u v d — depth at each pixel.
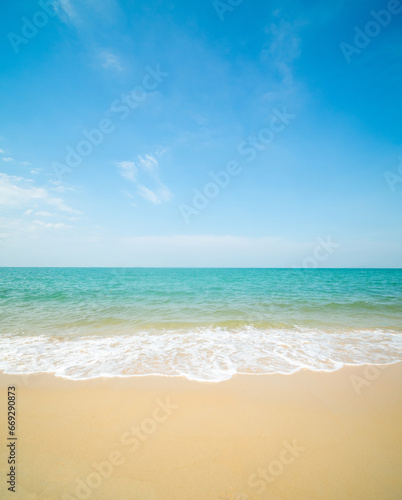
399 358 7.25
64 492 3.00
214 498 2.94
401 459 3.54
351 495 2.98
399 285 28.69
